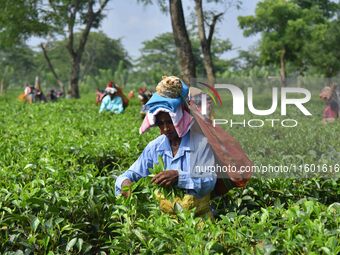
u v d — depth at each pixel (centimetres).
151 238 378
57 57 8444
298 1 5006
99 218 446
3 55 8725
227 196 515
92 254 444
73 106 1927
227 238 366
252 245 360
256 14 4678
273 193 533
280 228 371
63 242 411
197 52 8331
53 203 438
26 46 8700
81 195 457
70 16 3253
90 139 850
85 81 8506
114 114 1548
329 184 554
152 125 467
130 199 438
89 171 557
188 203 456
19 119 1338
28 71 9044
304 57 4706
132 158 693
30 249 395
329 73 4466
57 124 1133
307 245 334
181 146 466
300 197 538
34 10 3106
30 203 429
